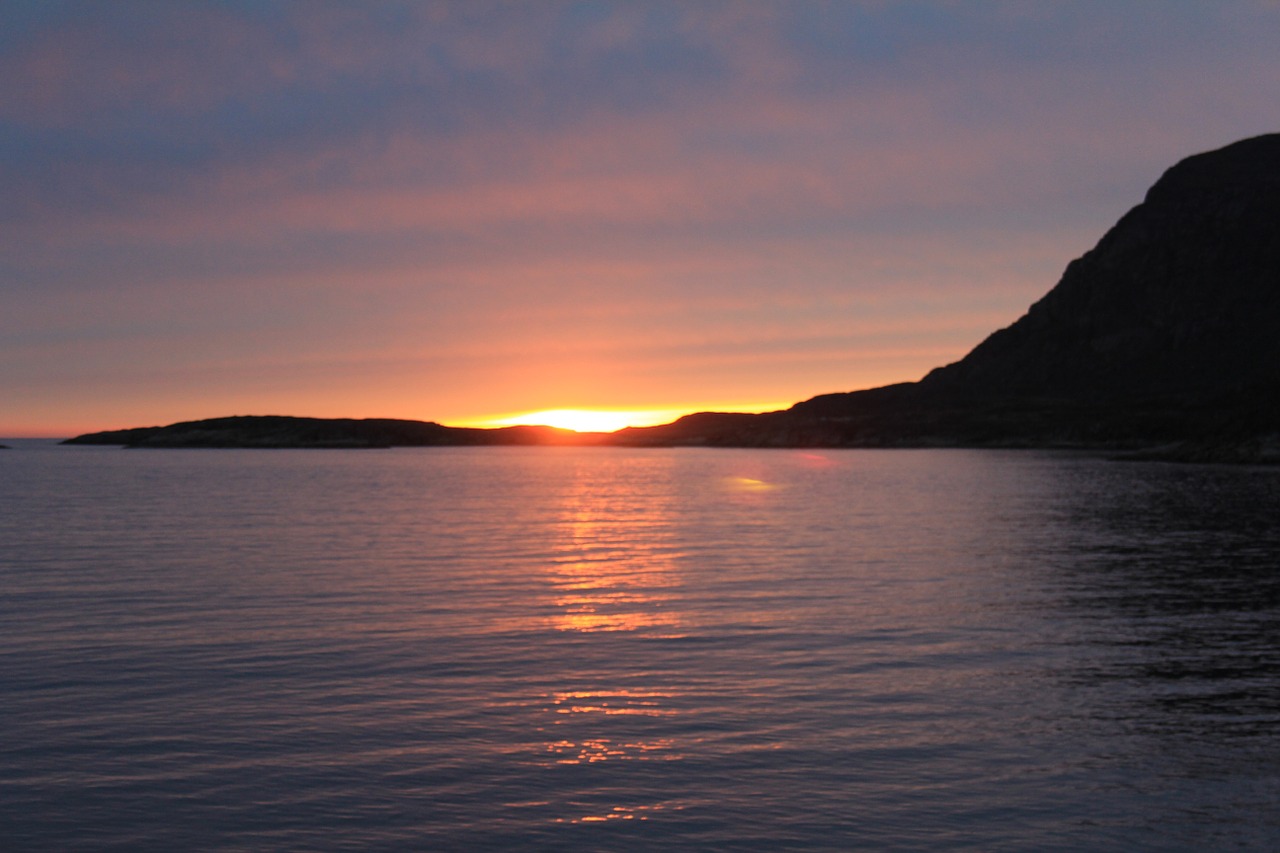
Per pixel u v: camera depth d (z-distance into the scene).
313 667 20.16
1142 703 17.58
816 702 17.69
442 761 14.84
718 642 22.42
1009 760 14.84
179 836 12.47
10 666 20.17
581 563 36.72
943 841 12.30
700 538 46.34
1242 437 136.00
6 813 13.09
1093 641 22.41
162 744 15.53
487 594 29.28
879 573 33.34
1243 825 12.67
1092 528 48.94
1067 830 12.56
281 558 38.41
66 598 28.41
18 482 112.25
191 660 20.73
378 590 30.05
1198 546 40.72
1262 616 25.25
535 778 14.20
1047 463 151.12
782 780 14.12
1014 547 40.91
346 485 106.44
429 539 46.28
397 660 20.75
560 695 18.14
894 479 109.75
